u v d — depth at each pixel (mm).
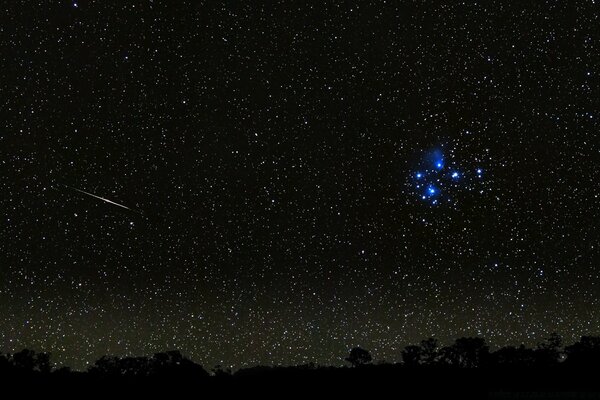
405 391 11211
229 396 11039
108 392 11031
